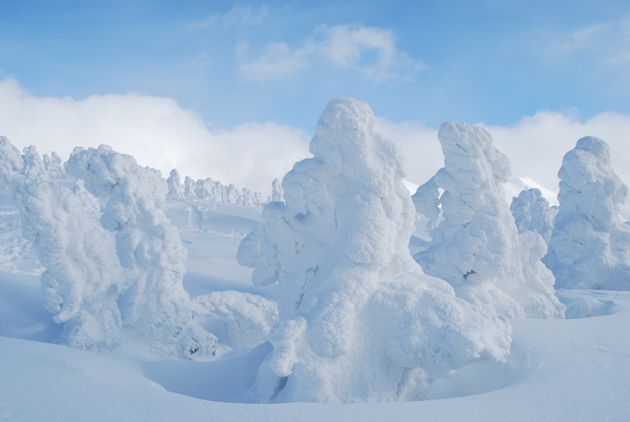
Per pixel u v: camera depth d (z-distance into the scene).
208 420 5.47
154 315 14.66
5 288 18.14
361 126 9.61
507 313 16.39
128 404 5.92
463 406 6.09
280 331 8.03
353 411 5.89
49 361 7.70
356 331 8.48
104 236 14.46
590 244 28.22
